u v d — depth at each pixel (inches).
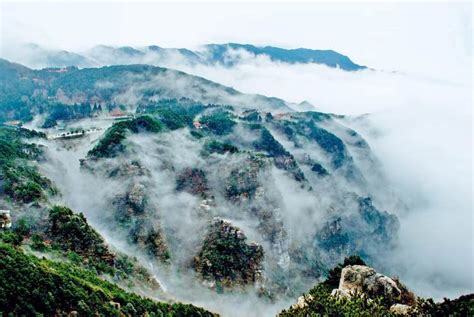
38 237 5393.7
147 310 4298.7
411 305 3371.1
